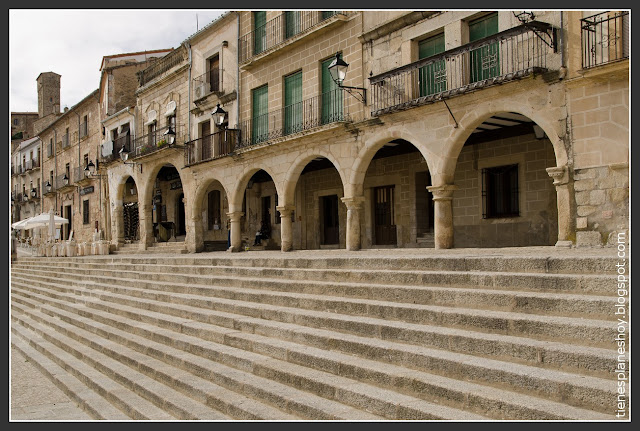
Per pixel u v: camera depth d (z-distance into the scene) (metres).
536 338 5.63
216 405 6.46
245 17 21.48
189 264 14.82
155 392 7.23
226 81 22.50
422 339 6.24
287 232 18.86
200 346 8.16
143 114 28.91
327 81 17.98
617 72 10.61
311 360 6.61
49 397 8.51
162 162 26.22
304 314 7.91
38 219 31.58
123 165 29.66
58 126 41.50
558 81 11.62
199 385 6.99
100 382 8.31
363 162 16.30
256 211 24.95
